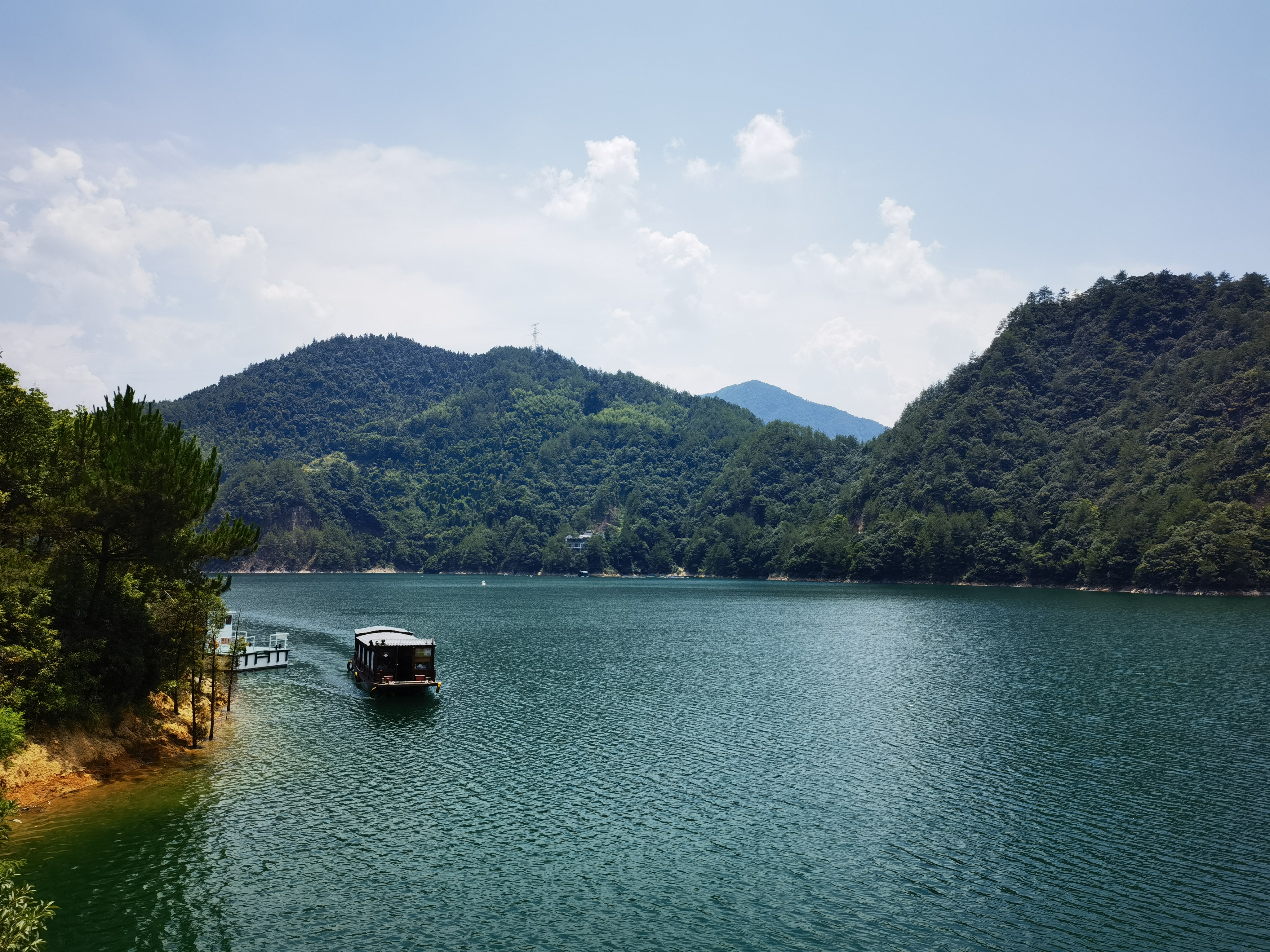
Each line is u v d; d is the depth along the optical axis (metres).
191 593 56.78
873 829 40.84
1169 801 45.03
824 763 52.44
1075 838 39.69
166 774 47.66
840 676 86.44
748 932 30.33
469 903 32.28
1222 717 65.56
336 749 54.34
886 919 31.45
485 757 53.25
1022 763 52.50
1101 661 96.81
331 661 95.44
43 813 40.41
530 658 99.94
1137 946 29.48
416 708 68.06
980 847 38.53
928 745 56.88
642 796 45.59
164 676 56.94
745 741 57.97
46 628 44.66
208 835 38.28
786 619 154.62
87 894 32.06
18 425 51.25
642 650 107.50
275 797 44.03
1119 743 57.59
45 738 44.91
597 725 62.69
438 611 173.50
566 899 32.75
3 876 24.33
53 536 48.81
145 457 47.09
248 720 62.69
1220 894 33.62
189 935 29.16
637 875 35.19
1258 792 46.44
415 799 44.47
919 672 88.69
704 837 39.66
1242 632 126.31
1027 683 81.56
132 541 48.84
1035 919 31.52
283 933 29.50
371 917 30.91
